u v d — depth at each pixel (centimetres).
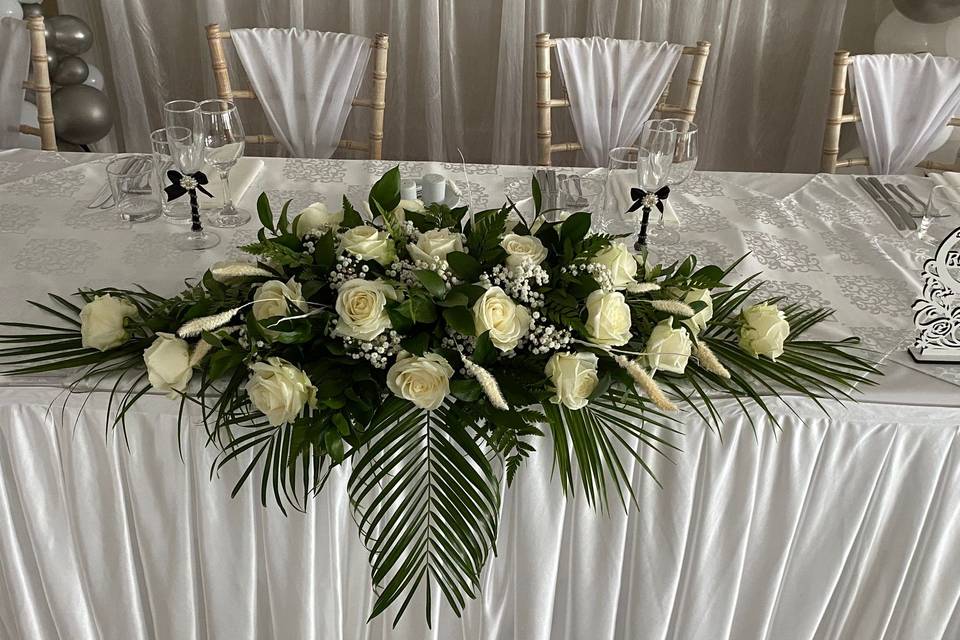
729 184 175
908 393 115
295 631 129
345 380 100
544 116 218
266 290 100
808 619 134
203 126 137
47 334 117
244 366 106
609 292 103
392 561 106
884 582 131
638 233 150
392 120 309
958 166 219
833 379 113
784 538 125
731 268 125
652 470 121
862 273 145
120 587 128
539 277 103
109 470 117
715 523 124
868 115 212
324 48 221
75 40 265
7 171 167
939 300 118
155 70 304
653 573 128
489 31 299
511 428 100
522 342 103
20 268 134
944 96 212
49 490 120
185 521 122
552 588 127
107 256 139
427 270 99
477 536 122
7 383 111
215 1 284
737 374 114
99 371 110
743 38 291
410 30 294
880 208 167
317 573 126
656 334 103
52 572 126
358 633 133
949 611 132
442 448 105
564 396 100
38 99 205
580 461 106
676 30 288
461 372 102
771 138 312
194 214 144
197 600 131
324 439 100
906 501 124
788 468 120
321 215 114
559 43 220
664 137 137
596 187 167
